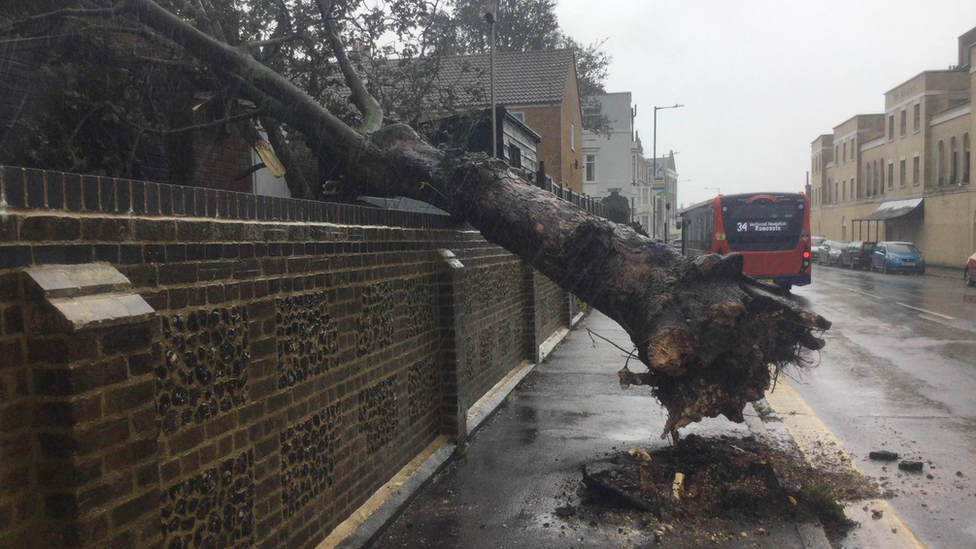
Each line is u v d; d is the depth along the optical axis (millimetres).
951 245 39469
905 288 26953
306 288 4219
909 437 7523
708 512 5281
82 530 2320
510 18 40344
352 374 4910
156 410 2869
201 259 3184
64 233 2455
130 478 2537
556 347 13320
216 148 9641
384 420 5520
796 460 6672
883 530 5160
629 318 5469
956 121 39406
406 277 6062
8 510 2234
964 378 10398
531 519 5234
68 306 2316
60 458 2311
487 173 6137
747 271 23641
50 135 5988
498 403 8562
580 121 37344
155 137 7316
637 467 5906
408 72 8945
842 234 64375
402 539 4887
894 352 12586
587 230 5582
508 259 10188
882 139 53062
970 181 37094
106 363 2436
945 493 5906
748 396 5281
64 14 5934
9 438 2240
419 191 6672
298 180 8188
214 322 3277
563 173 31156
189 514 3084
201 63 7094
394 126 6973
